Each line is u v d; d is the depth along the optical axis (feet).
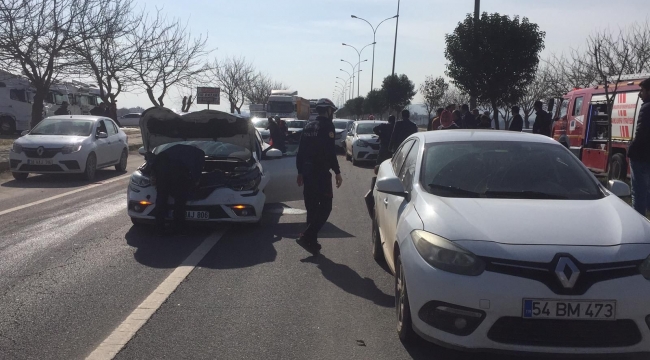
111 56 99.81
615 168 50.37
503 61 71.82
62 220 33.47
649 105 25.58
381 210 22.65
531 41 71.92
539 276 13.70
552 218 15.20
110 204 39.34
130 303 19.36
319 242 28.58
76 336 16.55
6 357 15.10
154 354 15.40
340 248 27.37
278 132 64.85
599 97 54.44
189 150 29.25
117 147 59.26
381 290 21.01
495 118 74.90
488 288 13.69
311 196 26.09
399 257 16.66
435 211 15.94
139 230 30.78
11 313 18.33
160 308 18.88
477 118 62.90
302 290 20.94
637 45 79.77
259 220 31.19
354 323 17.79
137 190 29.94
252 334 16.84
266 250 26.84
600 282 13.60
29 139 51.19
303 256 25.79
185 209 29.07
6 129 121.08
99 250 26.45
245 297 20.11
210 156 32.83
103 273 22.82
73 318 17.93
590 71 82.33
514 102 74.79
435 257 14.55
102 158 55.36
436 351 15.83
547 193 17.44
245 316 18.28
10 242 27.91
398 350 15.88
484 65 72.02
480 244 14.25
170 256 25.52
